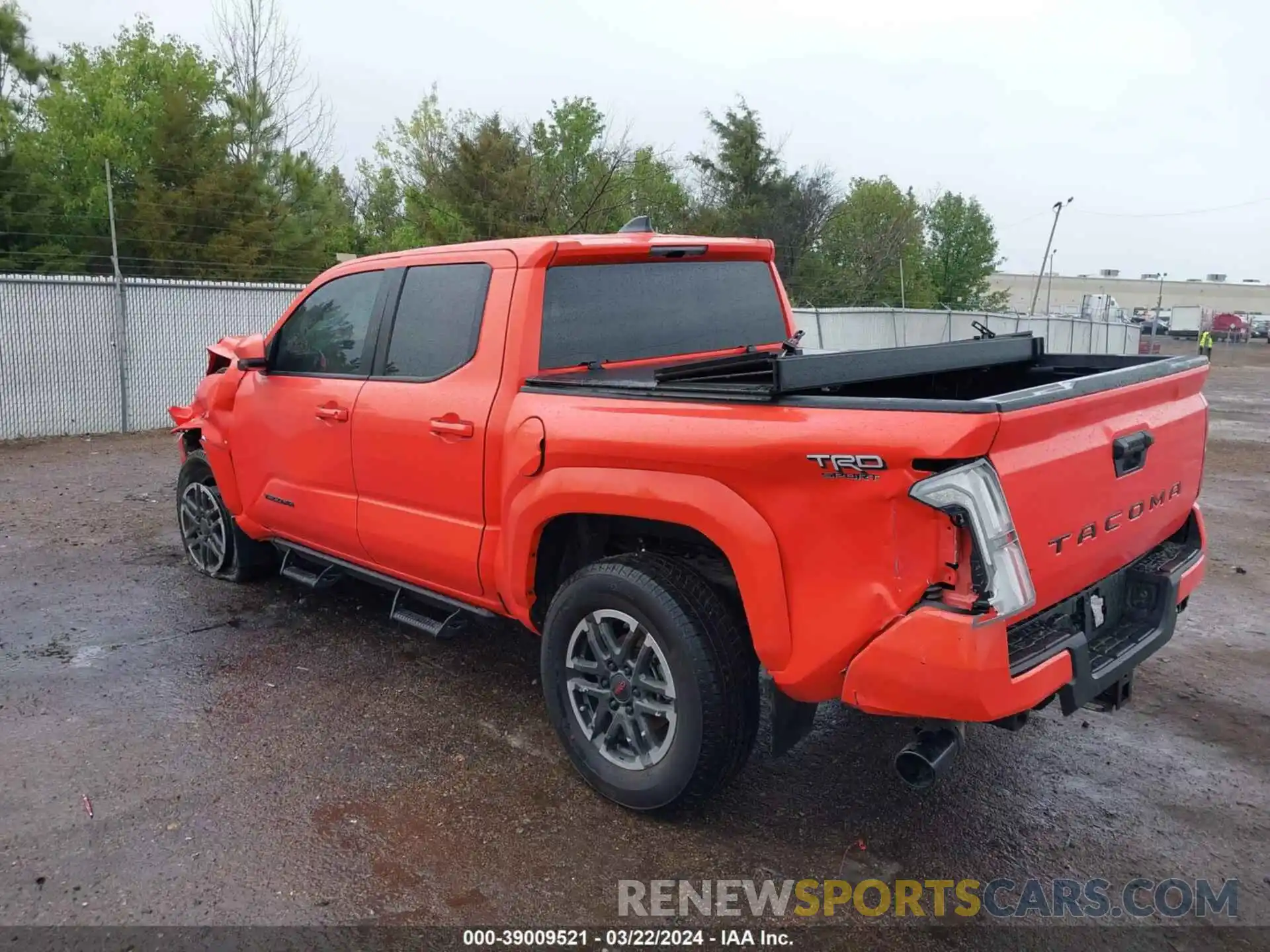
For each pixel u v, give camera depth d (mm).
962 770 3746
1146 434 3133
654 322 4109
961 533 2516
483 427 3701
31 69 25594
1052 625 2918
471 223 30859
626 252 3928
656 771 3221
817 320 21969
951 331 26062
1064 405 2682
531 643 5043
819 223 40094
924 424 2496
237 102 27781
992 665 2527
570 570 3830
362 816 3357
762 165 39000
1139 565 3432
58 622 5266
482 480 3748
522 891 2955
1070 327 32625
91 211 23125
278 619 5352
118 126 26469
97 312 12930
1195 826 3367
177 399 13727
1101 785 3643
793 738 3125
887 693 2662
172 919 2799
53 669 4625
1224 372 32156
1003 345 3871
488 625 5305
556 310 3768
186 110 24391
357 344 4430
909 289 45031
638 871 3068
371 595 5758
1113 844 3252
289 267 22547
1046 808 3475
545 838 3238
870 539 2635
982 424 2430
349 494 4453
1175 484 3451
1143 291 85812
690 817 3373
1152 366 3289
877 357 3135
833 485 2680
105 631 5133
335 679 4551
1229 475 10836
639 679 3236
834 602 2736
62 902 2867
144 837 3211
